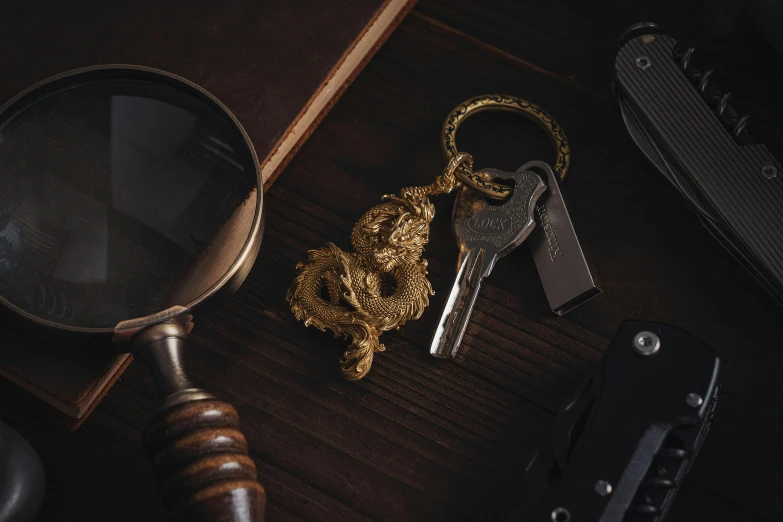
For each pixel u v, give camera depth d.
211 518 0.27
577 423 0.30
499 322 0.33
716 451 0.32
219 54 0.35
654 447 0.29
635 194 0.35
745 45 0.37
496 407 0.33
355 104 0.36
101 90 0.31
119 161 0.32
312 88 0.34
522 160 0.35
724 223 0.33
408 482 0.32
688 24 0.37
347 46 0.35
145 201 0.31
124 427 0.32
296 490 0.32
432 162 0.35
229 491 0.27
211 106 0.31
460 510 0.32
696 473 0.32
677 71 0.35
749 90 0.36
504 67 0.37
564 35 0.37
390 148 0.36
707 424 0.30
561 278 0.33
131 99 0.31
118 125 0.32
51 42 0.34
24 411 0.32
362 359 0.32
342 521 0.32
